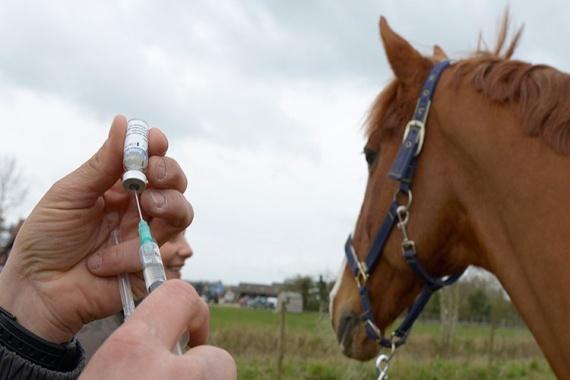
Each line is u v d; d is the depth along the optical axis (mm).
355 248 2627
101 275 1181
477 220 2086
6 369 1075
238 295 40312
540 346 1954
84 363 1211
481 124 2055
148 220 1141
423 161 2264
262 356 11539
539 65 2066
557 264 1829
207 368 626
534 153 1925
